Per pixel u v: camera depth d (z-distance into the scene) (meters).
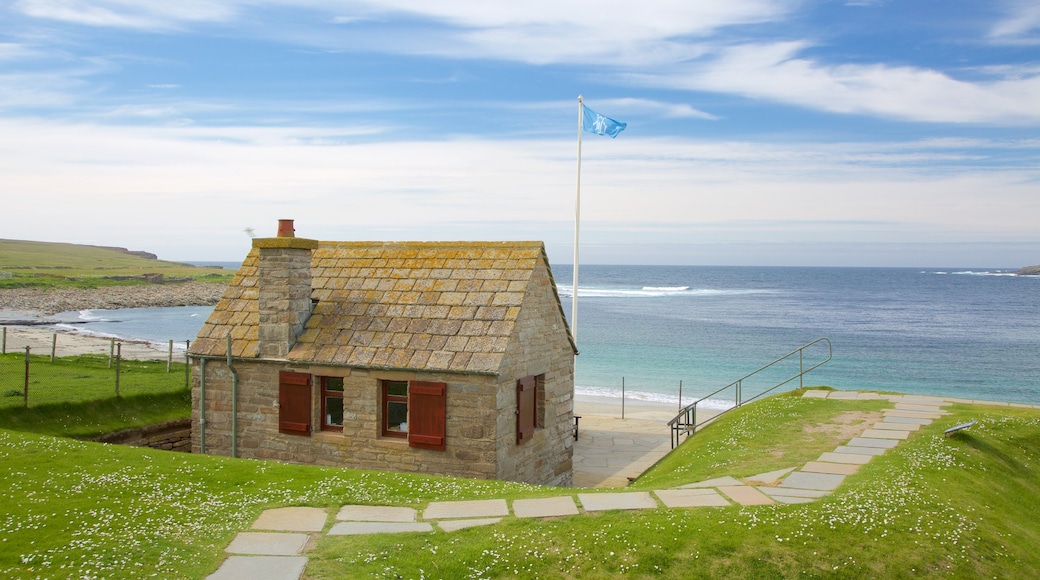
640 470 23.77
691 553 10.73
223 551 10.73
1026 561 11.34
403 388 19.31
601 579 10.23
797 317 104.62
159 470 14.86
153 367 31.06
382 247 22.28
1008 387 51.94
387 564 10.36
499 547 10.92
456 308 19.56
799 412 21.19
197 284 167.88
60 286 140.88
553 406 21.53
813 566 10.51
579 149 30.19
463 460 18.16
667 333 82.56
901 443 17.20
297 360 19.53
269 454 20.31
